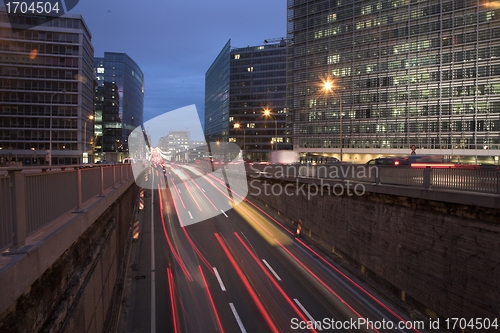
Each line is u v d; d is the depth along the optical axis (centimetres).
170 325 950
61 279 510
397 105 6056
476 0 5259
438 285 950
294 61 7338
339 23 6694
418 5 5803
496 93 5181
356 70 6506
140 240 1848
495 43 5162
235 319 978
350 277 1321
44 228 494
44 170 498
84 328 582
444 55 5591
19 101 6644
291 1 7469
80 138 6862
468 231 864
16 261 343
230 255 1580
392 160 2744
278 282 1255
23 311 367
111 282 995
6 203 367
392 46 6100
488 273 803
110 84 10831
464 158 5369
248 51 12019
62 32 6806
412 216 1073
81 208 710
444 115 5597
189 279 1286
